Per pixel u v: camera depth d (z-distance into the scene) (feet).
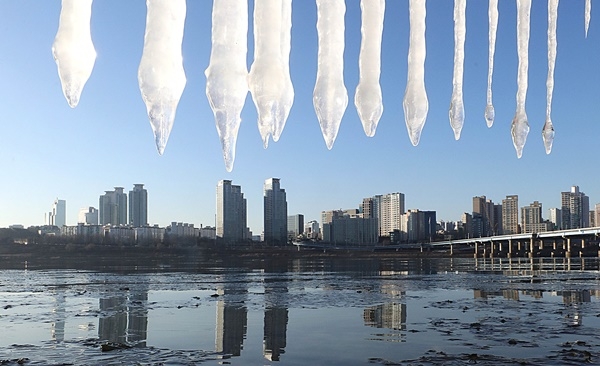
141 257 634.43
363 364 67.67
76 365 68.33
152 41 18.83
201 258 615.98
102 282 219.00
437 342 79.15
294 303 134.82
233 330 93.91
